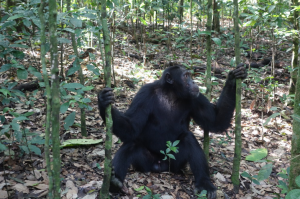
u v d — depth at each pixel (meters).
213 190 4.67
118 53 11.87
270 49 14.42
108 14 9.07
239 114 4.58
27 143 4.61
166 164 5.55
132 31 15.34
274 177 5.52
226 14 19.55
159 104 5.48
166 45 14.30
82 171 5.12
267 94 8.87
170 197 4.57
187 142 5.18
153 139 5.48
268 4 6.93
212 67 11.04
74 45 6.03
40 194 4.27
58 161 2.84
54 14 2.57
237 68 4.51
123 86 9.02
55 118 2.74
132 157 5.18
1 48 4.32
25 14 3.82
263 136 7.18
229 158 6.15
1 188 4.23
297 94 2.98
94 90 8.48
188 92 5.34
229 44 14.52
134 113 5.23
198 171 4.95
